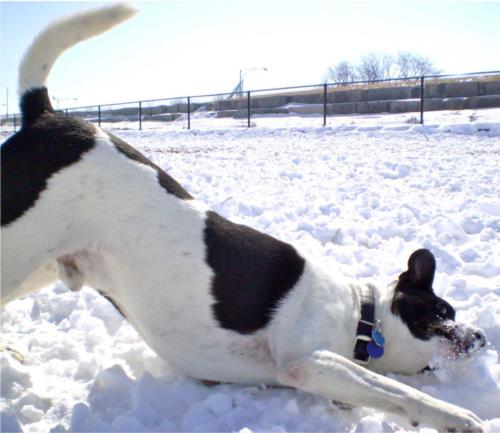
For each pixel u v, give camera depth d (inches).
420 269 47.0
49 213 43.8
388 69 733.3
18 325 60.2
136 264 45.3
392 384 41.6
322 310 45.3
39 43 48.1
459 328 45.1
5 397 45.8
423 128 272.2
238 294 44.8
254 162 174.4
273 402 44.2
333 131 292.0
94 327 58.3
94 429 41.0
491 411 45.3
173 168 156.3
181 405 44.7
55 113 47.3
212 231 45.9
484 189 122.0
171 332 45.9
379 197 115.1
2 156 44.3
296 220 98.6
